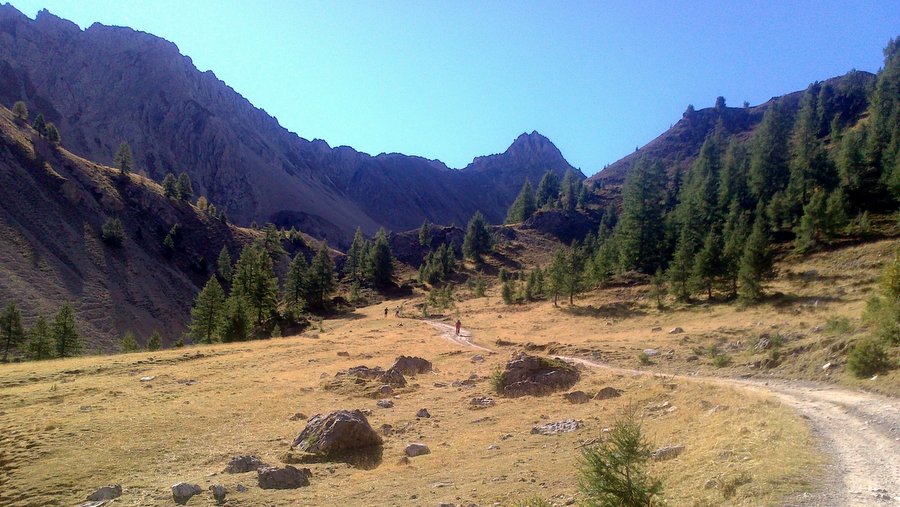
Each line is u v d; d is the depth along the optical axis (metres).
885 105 116.56
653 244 94.06
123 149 190.88
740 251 66.81
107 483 15.21
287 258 186.62
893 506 9.02
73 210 151.38
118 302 129.25
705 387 23.70
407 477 15.60
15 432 19.84
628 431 9.86
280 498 13.70
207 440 19.89
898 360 22.25
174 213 182.25
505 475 14.84
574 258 86.50
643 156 110.12
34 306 108.94
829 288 54.72
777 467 11.29
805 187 91.75
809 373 26.38
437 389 32.16
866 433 14.44
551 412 24.17
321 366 39.34
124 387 28.98
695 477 11.85
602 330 61.59
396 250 180.75
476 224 161.50
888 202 79.50
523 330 68.69
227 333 66.62
